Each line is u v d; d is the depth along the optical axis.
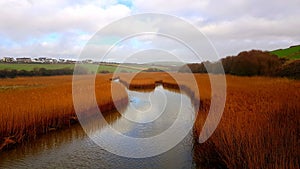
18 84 38.34
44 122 13.08
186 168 8.41
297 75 27.48
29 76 61.47
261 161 5.72
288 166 5.44
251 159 6.19
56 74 67.50
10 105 13.30
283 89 14.42
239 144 6.84
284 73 29.53
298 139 6.39
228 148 7.16
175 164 8.85
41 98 16.48
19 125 11.41
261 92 14.38
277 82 20.52
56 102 15.41
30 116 12.06
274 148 6.07
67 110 14.91
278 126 6.92
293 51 50.44
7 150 10.52
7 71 58.78
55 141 11.97
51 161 9.50
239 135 7.08
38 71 64.00
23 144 11.24
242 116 8.45
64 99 16.59
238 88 18.20
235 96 14.03
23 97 16.89
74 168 8.84
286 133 6.63
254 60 33.34
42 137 12.51
